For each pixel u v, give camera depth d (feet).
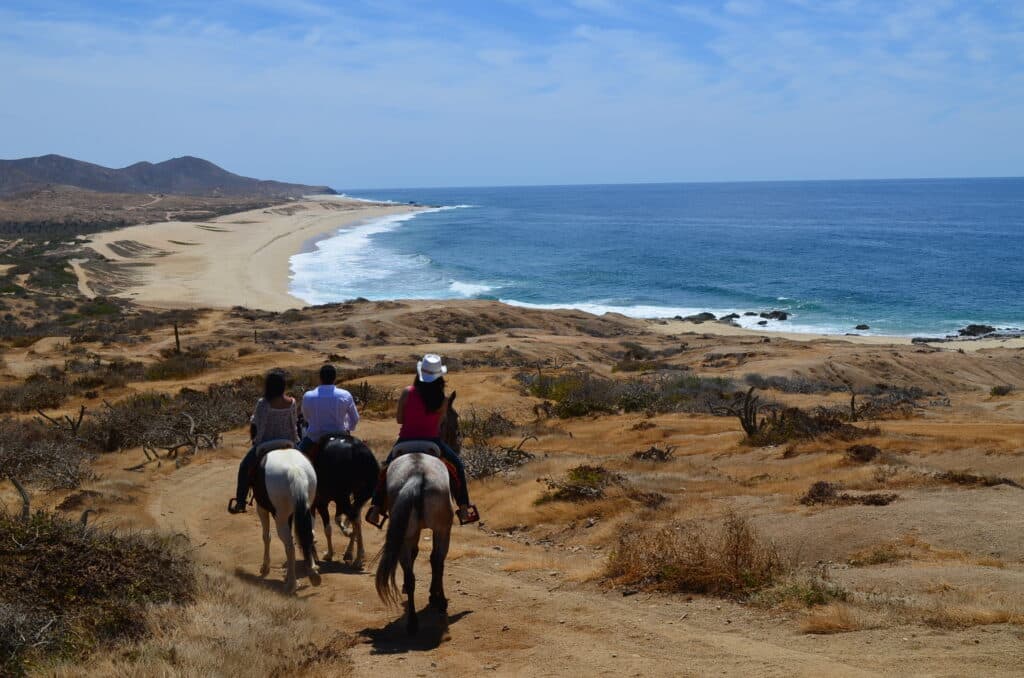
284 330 196.44
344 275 348.59
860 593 26.13
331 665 22.12
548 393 114.32
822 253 429.38
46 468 56.18
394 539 24.41
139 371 133.49
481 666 22.31
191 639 22.77
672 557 30.30
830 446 63.87
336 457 34.24
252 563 37.09
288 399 33.76
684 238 533.55
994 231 565.12
